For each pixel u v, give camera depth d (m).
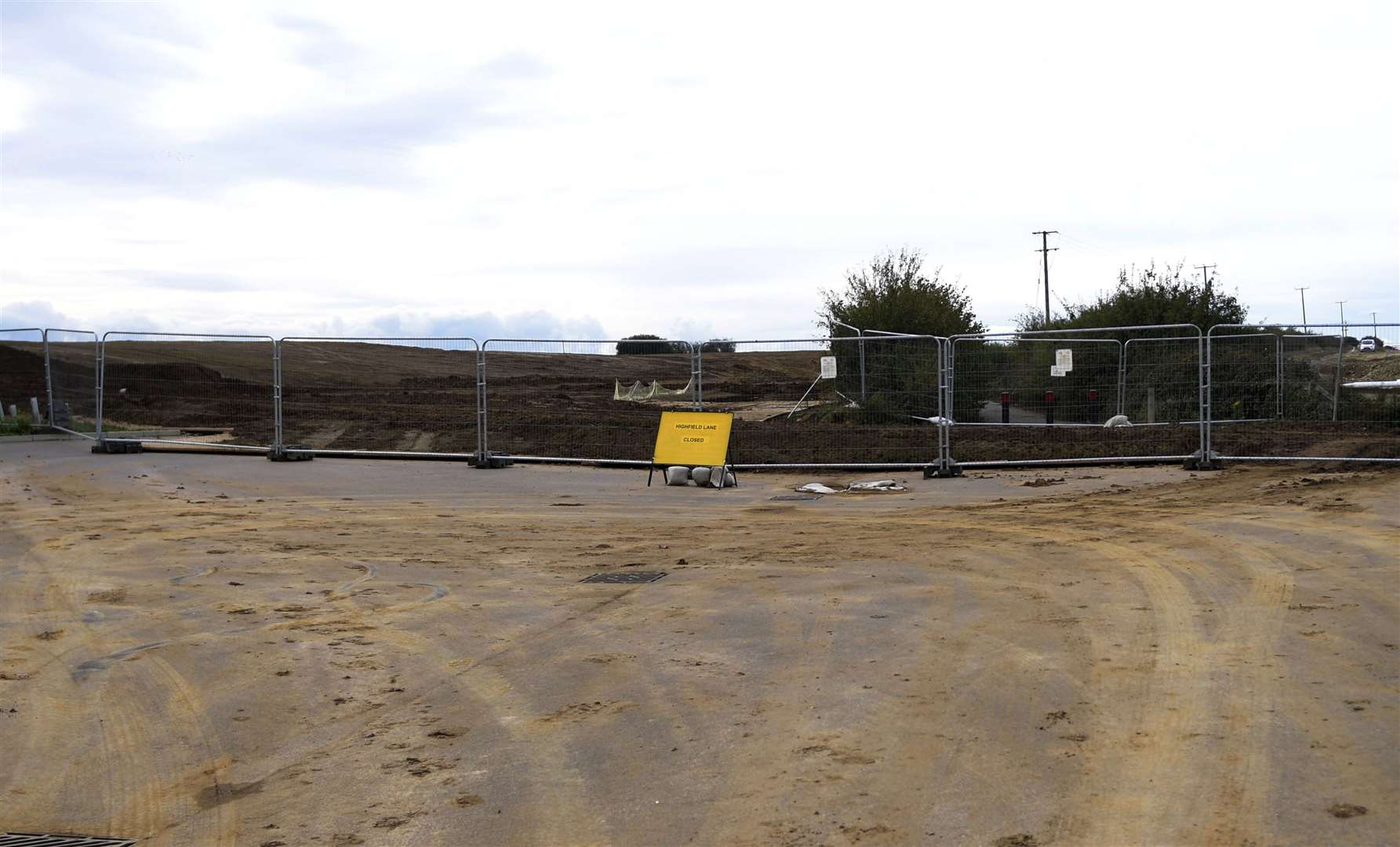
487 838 4.85
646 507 15.86
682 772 5.51
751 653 7.60
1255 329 29.16
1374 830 4.55
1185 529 12.52
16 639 8.36
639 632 8.30
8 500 16.28
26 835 5.04
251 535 13.22
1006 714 6.15
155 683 7.26
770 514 14.95
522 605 9.32
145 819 5.20
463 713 6.56
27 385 32.03
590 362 22.67
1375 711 5.97
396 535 13.25
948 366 19.84
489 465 20.94
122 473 19.52
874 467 19.98
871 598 9.26
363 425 27.19
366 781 5.57
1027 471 19.56
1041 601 8.97
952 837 4.64
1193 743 5.61
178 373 39.84
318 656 7.82
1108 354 24.47
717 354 21.39
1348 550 10.66
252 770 5.77
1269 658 7.05
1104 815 4.80
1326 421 23.53
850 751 5.68
